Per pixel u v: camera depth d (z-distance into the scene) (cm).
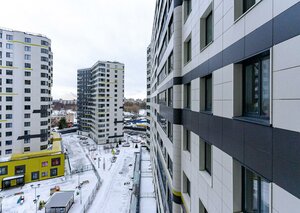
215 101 721
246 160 507
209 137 780
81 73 11144
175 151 1296
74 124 13888
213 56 742
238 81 582
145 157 6538
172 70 1483
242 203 580
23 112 5284
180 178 1283
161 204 2362
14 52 5150
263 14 436
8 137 5075
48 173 4700
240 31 543
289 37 355
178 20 1277
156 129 3219
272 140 404
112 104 9319
